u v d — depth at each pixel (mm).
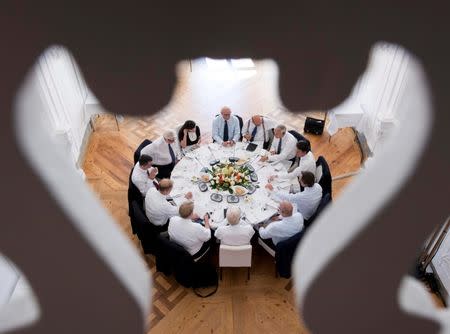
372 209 606
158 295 4836
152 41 470
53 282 659
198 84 7918
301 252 797
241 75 8117
